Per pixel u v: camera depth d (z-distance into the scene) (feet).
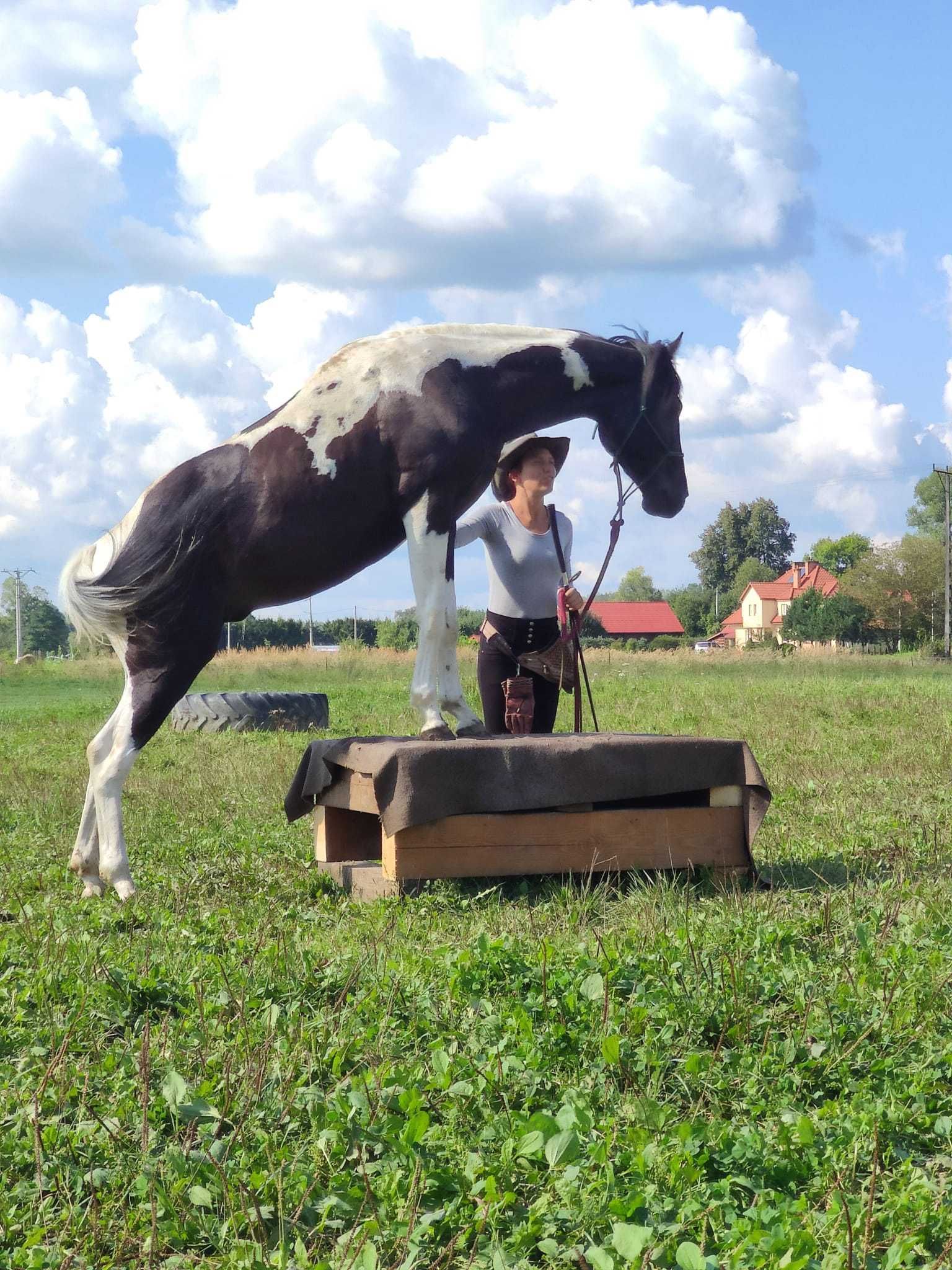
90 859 20.13
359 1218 8.63
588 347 21.56
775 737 40.60
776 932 15.05
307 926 17.21
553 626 22.90
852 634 223.92
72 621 20.29
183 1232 8.55
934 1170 9.52
